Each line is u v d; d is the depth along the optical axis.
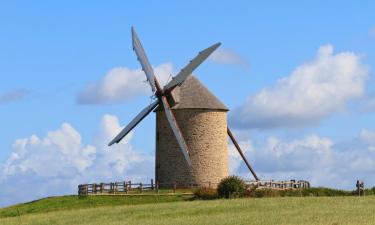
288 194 78.38
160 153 85.62
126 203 74.31
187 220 54.12
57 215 62.53
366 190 81.00
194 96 85.25
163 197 76.94
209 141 84.75
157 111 86.25
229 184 75.88
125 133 85.44
